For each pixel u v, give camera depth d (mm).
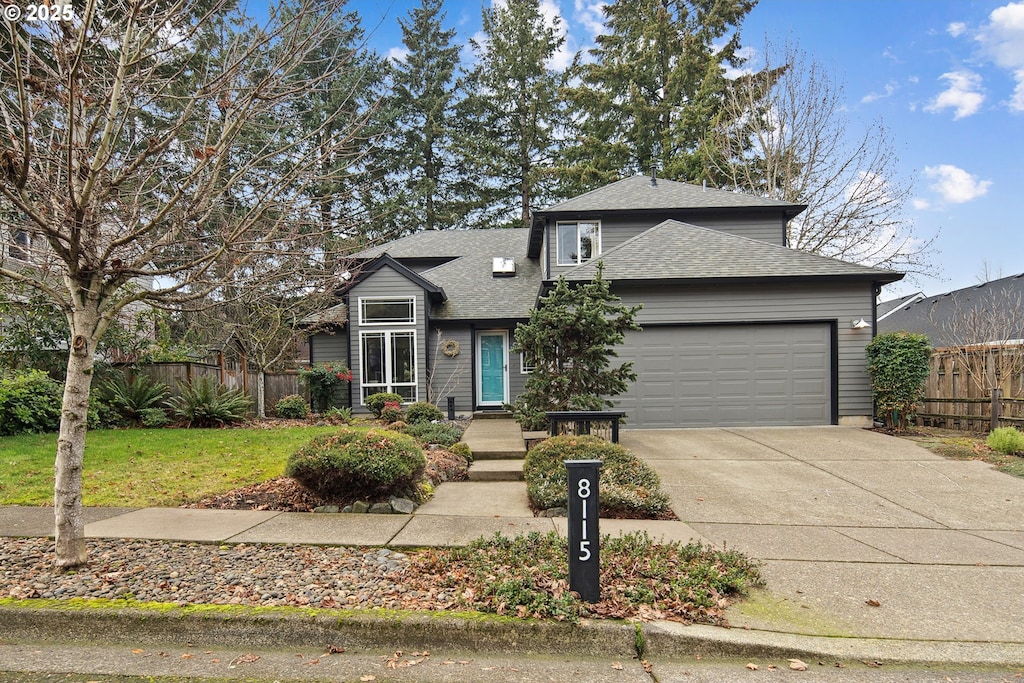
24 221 4113
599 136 25750
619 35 26922
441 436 9195
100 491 6074
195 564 4008
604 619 3221
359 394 14484
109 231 4281
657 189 16625
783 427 11172
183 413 10727
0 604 3318
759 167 22906
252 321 13648
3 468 6797
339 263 6266
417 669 2945
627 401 11250
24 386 9195
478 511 5566
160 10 4367
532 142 27391
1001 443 8453
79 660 3027
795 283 11203
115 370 11094
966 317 14711
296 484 6332
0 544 4371
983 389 10086
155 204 4664
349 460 5480
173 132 3807
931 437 9805
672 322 11258
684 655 3082
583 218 15203
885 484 6797
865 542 4777
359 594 3514
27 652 3115
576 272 11453
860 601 3592
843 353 11219
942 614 3426
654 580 3662
